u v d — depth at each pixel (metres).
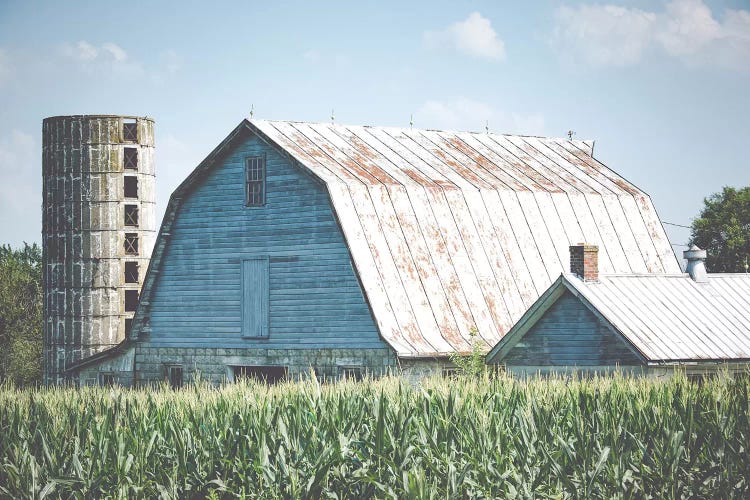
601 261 51.88
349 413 24.72
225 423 24.94
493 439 23.05
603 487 22.33
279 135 48.41
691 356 35.56
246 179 48.41
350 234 44.59
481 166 54.19
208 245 49.41
